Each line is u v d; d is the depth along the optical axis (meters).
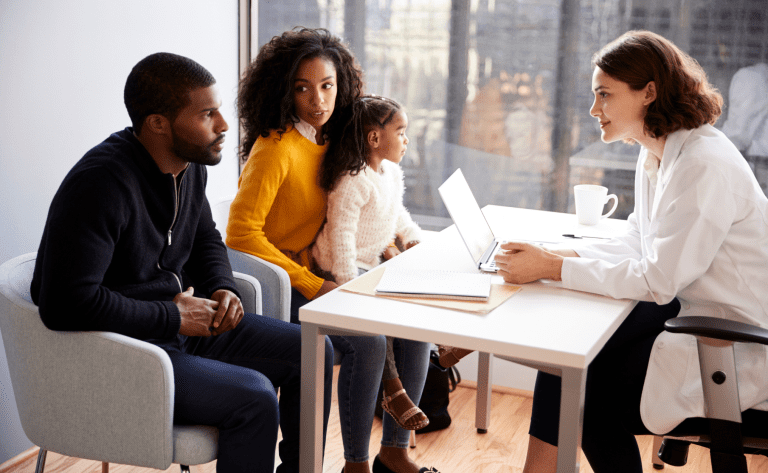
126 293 1.52
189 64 1.51
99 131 2.19
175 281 1.63
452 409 2.57
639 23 2.54
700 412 1.43
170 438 1.38
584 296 1.49
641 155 1.84
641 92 1.59
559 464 1.24
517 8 2.66
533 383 2.69
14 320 1.42
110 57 2.20
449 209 1.68
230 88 2.84
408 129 2.87
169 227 1.58
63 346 1.38
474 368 2.77
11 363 1.46
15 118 1.90
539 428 1.61
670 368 1.47
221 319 1.58
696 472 2.15
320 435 1.48
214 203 2.15
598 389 1.58
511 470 2.14
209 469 2.09
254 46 2.92
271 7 2.92
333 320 1.35
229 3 2.77
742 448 1.34
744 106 2.48
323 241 2.08
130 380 1.36
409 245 2.26
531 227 2.17
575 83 2.64
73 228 1.36
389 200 2.15
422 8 2.76
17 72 1.89
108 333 1.37
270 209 2.04
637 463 1.60
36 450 2.11
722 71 2.49
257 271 1.90
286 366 1.67
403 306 1.39
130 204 1.46
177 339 1.63
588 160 2.69
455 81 2.78
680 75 1.55
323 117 2.02
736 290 1.50
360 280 1.56
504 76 2.72
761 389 1.43
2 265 1.53
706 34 2.48
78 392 1.40
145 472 2.04
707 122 1.60
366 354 1.75
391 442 1.91
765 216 1.50
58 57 2.01
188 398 1.42
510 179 2.80
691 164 1.48
